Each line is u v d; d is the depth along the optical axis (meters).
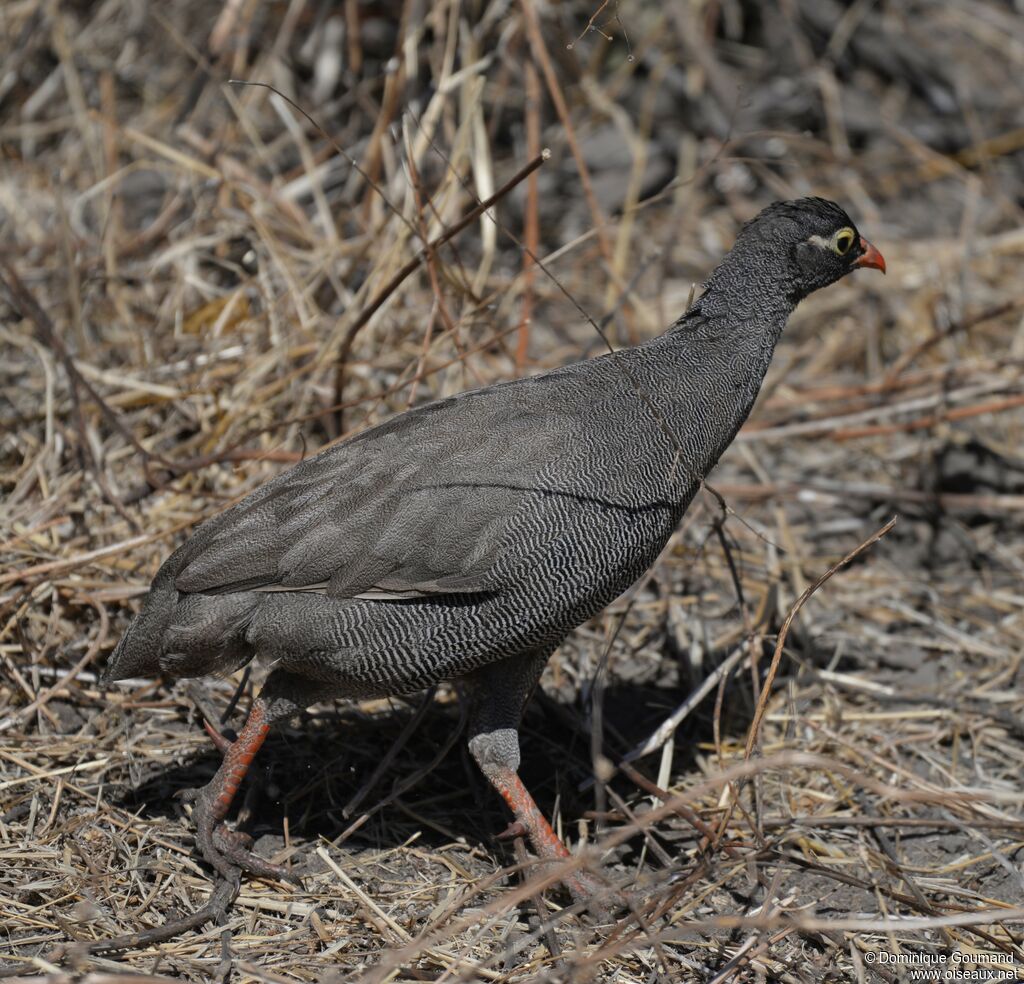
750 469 12.52
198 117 14.56
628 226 13.46
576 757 9.20
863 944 7.55
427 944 6.78
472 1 14.25
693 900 7.90
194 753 8.87
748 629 8.99
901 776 9.00
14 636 9.30
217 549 7.69
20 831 8.05
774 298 8.66
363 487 7.69
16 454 11.01
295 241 13.15
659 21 16.23
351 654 7.66
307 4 15.67
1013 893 8.13
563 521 7.66
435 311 10.60
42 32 15.46
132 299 12.76
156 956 7.17
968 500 11.82
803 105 16.83
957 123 17.19
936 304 14.34
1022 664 10.39
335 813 8.57
